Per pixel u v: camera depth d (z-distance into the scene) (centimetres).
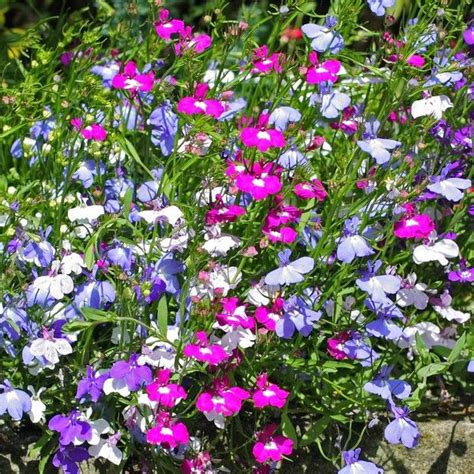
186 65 71
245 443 68
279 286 67
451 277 73
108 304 69
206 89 69
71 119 74
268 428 67
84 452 67
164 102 73
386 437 67
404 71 72
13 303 67
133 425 67
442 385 74
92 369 65
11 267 67
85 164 72
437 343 74
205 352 64
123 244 68
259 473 69
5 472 69
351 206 69
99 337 70
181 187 71
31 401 66
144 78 71
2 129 74
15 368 68
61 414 68
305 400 70
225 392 65
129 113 74
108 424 66
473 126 73
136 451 68
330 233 69
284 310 67
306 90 74
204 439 69
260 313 66
